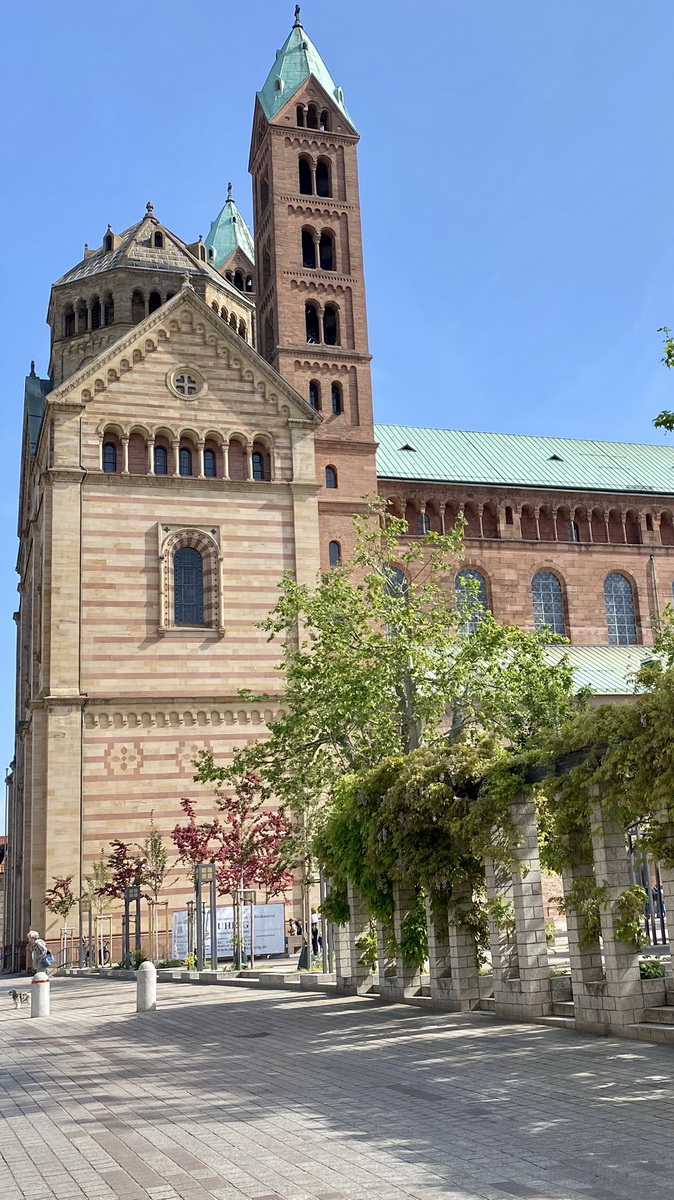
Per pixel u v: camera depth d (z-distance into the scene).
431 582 39.69
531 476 80.12
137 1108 15.87
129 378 59.09
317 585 59.47
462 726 35.16
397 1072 17.56
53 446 57.00
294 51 77.62
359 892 30.98
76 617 55.00
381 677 34.28
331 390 70.50
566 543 78.31
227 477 59.59
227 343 61.34
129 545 56.81
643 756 18.36
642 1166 11.32
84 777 53.41
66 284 72.62
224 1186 11.30
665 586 80.81
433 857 25.23
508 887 24.00
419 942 27.48
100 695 54.41
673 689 18.02
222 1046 22.03
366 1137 13.19
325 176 75.88
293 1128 13.93
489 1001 24.27
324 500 67.81
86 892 51.94
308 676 36.31
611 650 76.19
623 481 82.81
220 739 55.72
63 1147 13.51
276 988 35.25
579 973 20.58
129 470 58.12
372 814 27.75
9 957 74.56
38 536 62.53
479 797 24.05
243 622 57.75
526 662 35.72
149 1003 30.03
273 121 74.06
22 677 73.88
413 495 75.06
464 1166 11.62
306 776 36.81
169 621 56.59
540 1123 13.43
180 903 53.78
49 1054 22.31
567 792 20.73
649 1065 16.58
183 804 51.44
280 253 71.88
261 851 49.66
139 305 71.50
